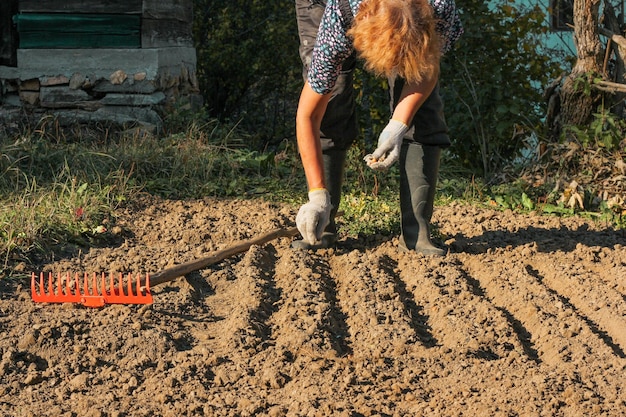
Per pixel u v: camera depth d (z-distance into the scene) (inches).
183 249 219.6
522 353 159.5
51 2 335.9
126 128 334.3
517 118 322.0
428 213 211.9
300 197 276.8
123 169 285.6
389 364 155.9
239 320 171.0
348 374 150.1
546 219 258.1
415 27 151.0
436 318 177.5
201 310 184.1
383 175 293.9
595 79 300.2
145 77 339.0
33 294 180.4
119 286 180.2
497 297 191.0
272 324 173.8
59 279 182.7
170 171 292.7
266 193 280.4
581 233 243.8
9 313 174.2
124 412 137.9
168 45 357.1
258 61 488.7
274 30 487.2
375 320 173.2
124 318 172.7
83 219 231.8
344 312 180.4
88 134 329.4
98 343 161.9
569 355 157.2
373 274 198.5
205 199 269.9
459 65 335.6
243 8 511.5
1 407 139.9
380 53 151.9
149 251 217.9
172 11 358.3
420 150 206.8
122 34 341.1
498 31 341.1
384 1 154.0
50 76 338.3
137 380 150.3
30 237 212.8
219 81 514.3
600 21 314.8
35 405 140.6
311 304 179.9
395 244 221.9
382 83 348.5
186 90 380.2
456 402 139.4
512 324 172.4
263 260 209.3
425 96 178.2
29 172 270.4
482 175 332.2
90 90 343.0
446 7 171.0
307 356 156.9
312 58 175.2
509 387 144.5
